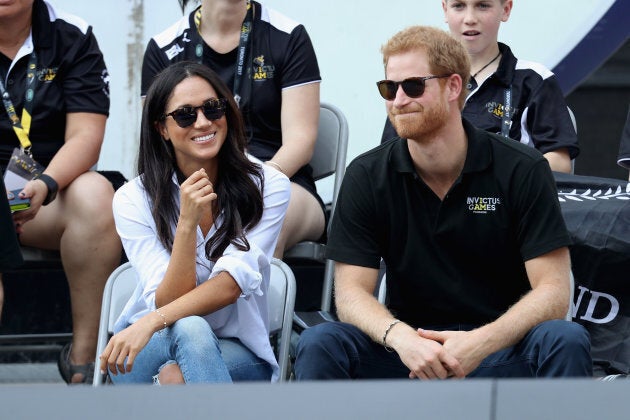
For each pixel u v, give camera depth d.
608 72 19.72
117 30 19.89
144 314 13.13
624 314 14.26
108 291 13.80
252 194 13.40
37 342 18.83
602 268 14.20
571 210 14.48
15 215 15.92
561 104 17.41
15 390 7.37
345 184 13.41
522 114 17.38
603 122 19.78
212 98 13.20
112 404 7.29
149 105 13.29
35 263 17.17
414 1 19.94
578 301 14.44
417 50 12.81
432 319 13.38
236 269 12.72
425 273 13.20
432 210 13.09
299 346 12.55
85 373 16.31
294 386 7.14
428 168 13.02
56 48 17.28
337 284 13.30
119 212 13.47
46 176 16.23
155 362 12.53
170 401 7.23
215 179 13.48
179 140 13.18
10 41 17.25
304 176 17.17
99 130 17.23
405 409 6.95
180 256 12.72
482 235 13.02
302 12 20.06
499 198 12.95
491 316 13.13
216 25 17.42
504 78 17.45
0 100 17.17
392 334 12.34
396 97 12.83
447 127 12.85
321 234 17.02
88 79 17.31
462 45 13.00
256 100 17.25
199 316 12.62
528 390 6.74
